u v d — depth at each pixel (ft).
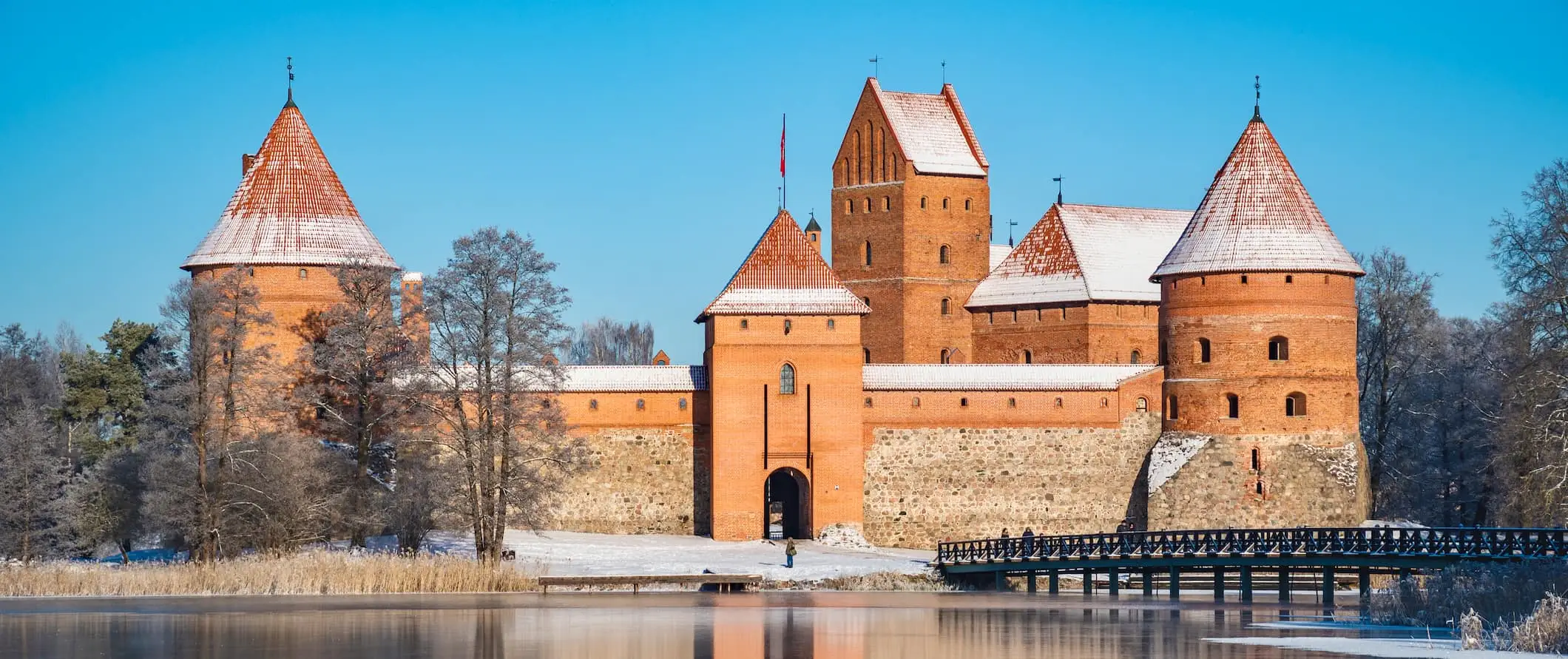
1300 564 219.41
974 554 258.37
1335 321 301.84
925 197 378.12
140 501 277.64
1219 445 301.84
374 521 269.03
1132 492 310.45
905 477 304.71
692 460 303.07
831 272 305.12
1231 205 306.76
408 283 311.47
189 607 210.79
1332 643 169.99
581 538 293.23
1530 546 199.41
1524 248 266.36
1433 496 363.76
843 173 387.34
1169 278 310.86
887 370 308.19
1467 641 162.30
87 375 346.33
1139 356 364.38
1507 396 272.92
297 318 295.28
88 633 185.16
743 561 268.00
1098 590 254.06
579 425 301.02
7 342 494.18
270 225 297.94
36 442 287.69
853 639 181.57
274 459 261.65
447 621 196.54
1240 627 188.55
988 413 307.99
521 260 270.26
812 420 299.79
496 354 267.59
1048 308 365.20
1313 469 298.35
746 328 299.17
